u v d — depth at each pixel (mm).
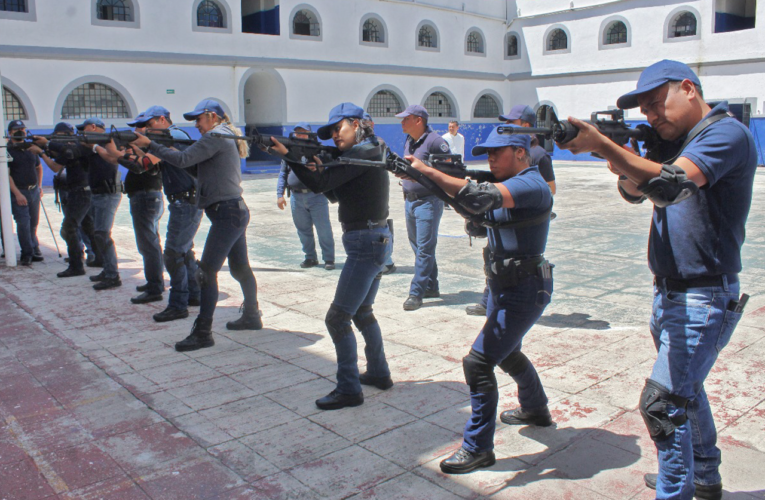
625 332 5062
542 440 3363
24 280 7062
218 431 3516
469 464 3049
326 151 3609
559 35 27578
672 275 2441
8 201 7559
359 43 24516
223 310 5902
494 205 2742
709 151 2191
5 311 5848
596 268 7379
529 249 2973
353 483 2982
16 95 17516
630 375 4191
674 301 2441
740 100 22484
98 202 6465
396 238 9711
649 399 2430
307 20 23406
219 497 2889
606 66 25844
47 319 5598
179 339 5059
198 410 3779
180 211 5402
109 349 4836
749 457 3152
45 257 8383
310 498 2869
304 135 3613
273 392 4035
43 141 6672
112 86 19109
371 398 3930
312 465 3148
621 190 2699
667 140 2453
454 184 2764
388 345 4895
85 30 18500
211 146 4562
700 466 2736
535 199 2865
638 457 3172
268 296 6422
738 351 4535
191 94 20688
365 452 3270
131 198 5938
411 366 4453
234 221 4750
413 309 5836
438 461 3172
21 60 17500
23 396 4004
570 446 3295
